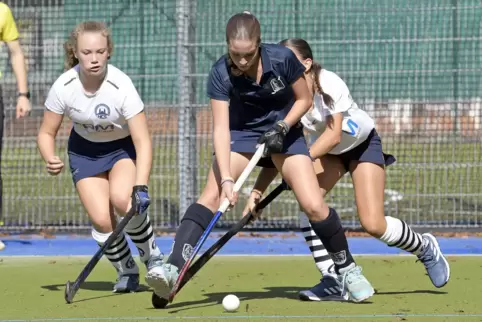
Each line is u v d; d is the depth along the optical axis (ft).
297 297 71.72
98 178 72.43
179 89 109.81
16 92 119.03
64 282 81.00
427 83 113.39
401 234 71.00
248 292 74.54
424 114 113.09
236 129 65.57
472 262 90.94
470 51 115.85
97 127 69.87
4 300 71.05
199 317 62.59
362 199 70.54
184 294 73.46
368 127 69.62
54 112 69.82
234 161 65.00
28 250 101.65
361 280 67.97
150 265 73.87
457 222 112.88
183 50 109.19
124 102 68.39
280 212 118.73
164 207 120.37
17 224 115.96
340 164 71.26
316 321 61.16
